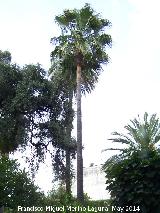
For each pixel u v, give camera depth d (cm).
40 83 2352
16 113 2322
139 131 1461
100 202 1594
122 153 1361
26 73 2389
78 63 2303
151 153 1270
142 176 1208
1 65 2405
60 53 2338
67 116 2444
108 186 1260
